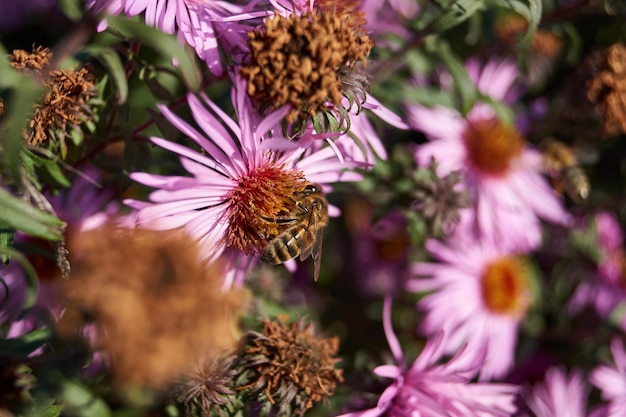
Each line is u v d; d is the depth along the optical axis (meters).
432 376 0.20
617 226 0.28
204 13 0.18
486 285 0.26
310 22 0.18
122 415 0.19
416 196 0.22
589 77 0.25
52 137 0.18
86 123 0.18
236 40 0.18
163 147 0.18
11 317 0.20
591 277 0.28
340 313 0.25
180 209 0.18
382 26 0.23
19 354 0.18
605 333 0.27
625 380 0.26
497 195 0.26
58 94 0.18
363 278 0.26
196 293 0.16
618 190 0.27
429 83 0.24
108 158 0.20
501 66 0.26
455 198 0.22
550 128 0.26
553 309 0.27
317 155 0.19
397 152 0.23
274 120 0.17
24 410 0.18
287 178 0.19
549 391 0.25
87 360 0.17
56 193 0.19
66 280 0.17
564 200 0.27
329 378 0.19
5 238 0.18
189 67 0.17
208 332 0.16
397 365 0.20
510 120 0.24
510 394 0.21
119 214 0.20
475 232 0.25
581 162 0.27
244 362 0.19
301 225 0.19
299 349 0.19
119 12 0.18
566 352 0.27
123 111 0.19
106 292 0.15
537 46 0.26
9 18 0.24
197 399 0.18
